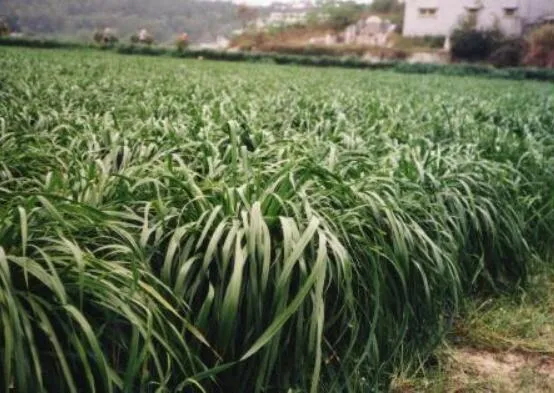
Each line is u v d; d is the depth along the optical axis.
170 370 2.59
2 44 46.66
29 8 158.38
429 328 3.57
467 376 3.33
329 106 8.36
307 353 2.75
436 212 3.91
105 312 2.38
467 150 5.34
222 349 2.56
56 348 2.09
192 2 173.25
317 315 2.56
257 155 4.18
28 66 16.00
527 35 55.22
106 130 4.98
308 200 3.26
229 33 154.12
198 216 3.01
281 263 2.84
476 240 4.39
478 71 38.22
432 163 4.69
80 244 2.71
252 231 2.68
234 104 7.65
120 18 165.62
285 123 6.49
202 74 17.69
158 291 2.66
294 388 2.79
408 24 66.81
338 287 2.86
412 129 6.91
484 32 53.47
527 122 8.45
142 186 3.42
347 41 77.94
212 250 2.64
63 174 3.53
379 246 3.21
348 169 4.11
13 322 2.01
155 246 2.82
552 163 5.84
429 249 3.66
